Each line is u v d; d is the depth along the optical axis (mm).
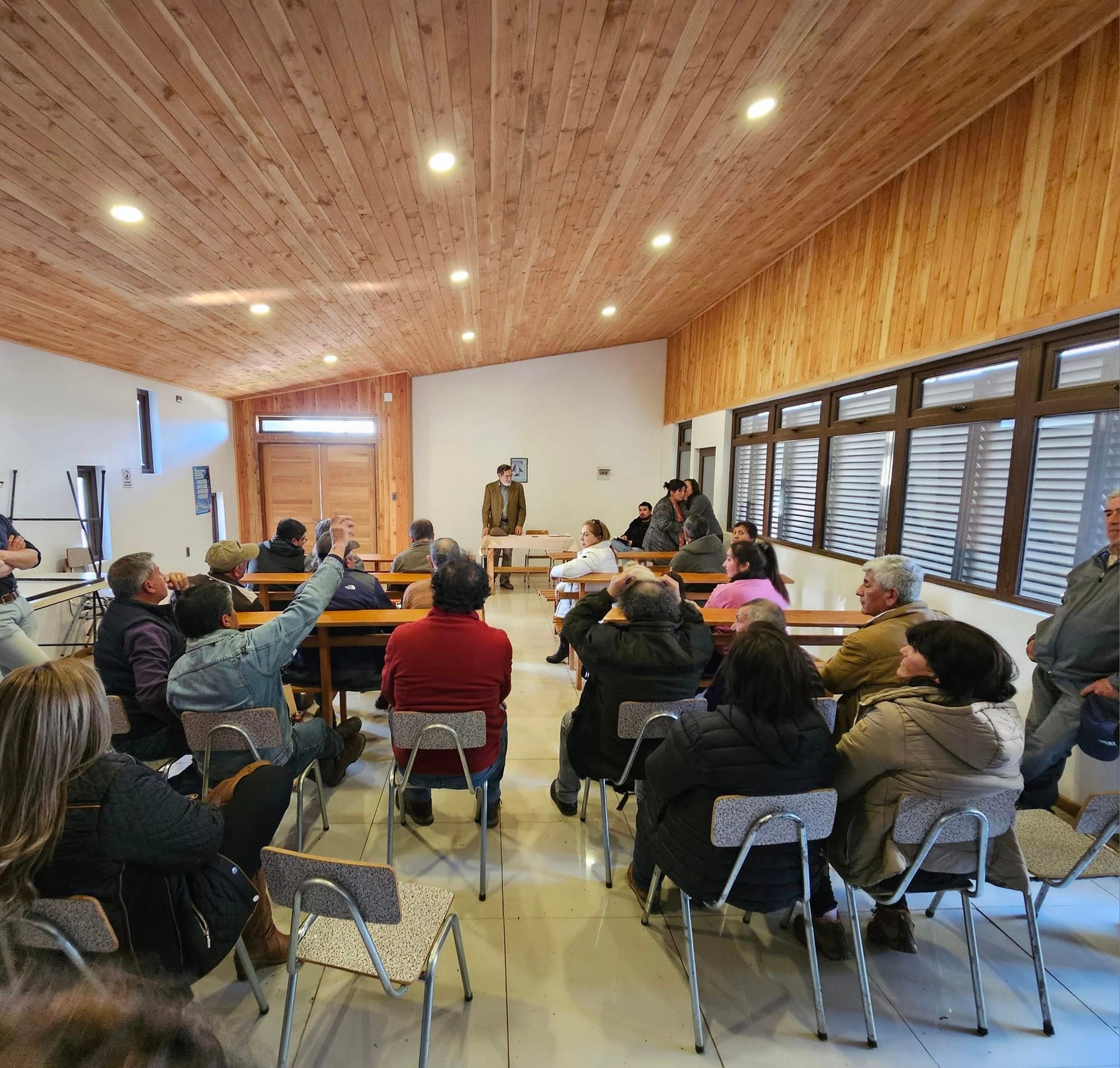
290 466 7793
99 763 1089
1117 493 1939
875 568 2025
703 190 3232
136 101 1760
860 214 3814
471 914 1807
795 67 2164
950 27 2076
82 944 1022
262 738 1781
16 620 2662
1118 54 2131
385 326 5086
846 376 4000
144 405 5520
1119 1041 1429
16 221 2336
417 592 3082
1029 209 2553
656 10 1751
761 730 1375
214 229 2713
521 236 3504
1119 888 1983
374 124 2111
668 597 1942
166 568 5730
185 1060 373
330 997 1511
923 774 1378
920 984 1588
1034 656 2178
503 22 1709
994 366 2979
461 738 1785
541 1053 1375
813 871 1572
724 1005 1512
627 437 8164
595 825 2285
